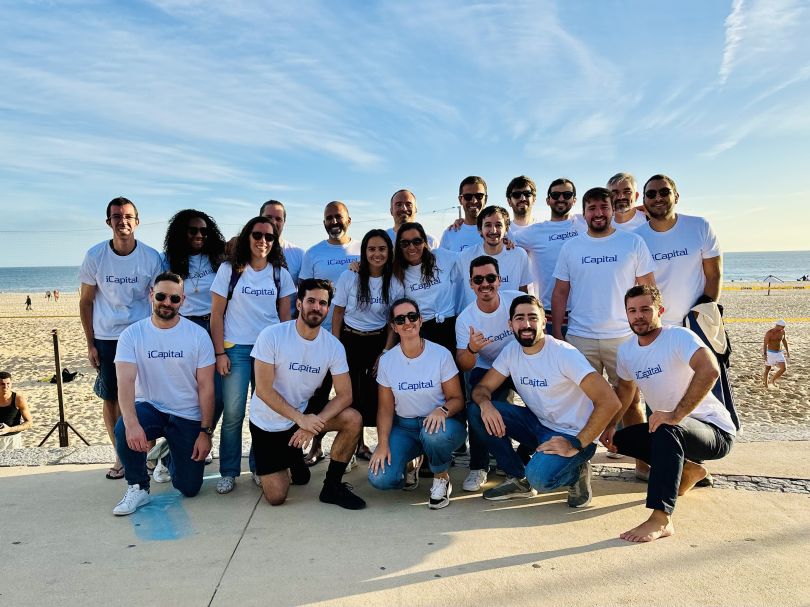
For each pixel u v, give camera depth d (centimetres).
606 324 430
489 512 363
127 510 361
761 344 1459
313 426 369
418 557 297
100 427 854
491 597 256
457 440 373
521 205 550
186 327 403
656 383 367
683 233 448
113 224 441
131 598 261
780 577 268
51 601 259
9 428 661
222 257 481
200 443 393
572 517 350
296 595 261
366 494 404
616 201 534
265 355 379
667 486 320
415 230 446
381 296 461
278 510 371
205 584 272
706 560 286
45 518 356
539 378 376
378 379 399
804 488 381
